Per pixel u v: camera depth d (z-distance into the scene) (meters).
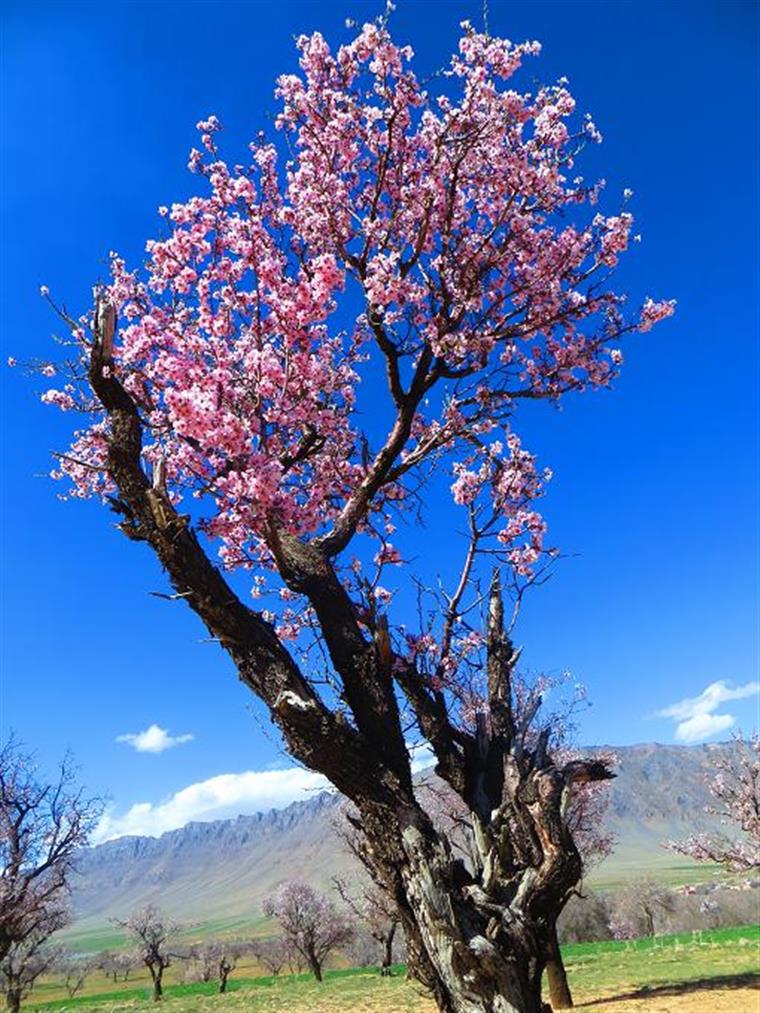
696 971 23.70
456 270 7.86
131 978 111.06
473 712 8.83
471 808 7.62
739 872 28.88
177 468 7.76
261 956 76.44
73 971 97.12
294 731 6.29
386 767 6.38
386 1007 25.66
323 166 8.50
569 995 19.02
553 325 8.55
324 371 7.65
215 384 6.82
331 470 9.09
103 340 6.56
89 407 9.09
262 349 7.36
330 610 7.13
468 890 6.21
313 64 8.34
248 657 6.47
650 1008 16.77
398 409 7.99
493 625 8.59
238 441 6.52
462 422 8.35
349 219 8.37
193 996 45.94
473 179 8.55
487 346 7.84
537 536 9.75
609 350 8.72
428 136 8.26
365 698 6.73
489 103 7.77
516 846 6.62
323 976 52.91
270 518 7.03
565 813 6.52
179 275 8.08
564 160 7.97
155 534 6.35
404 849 6.14
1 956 27.05
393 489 9.91
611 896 64.81
